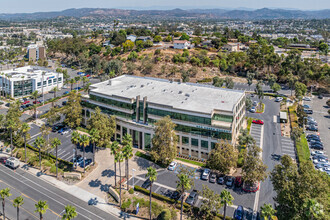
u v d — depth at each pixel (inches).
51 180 3572.8
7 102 6628.9
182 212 2915.8
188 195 3159.5
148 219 2869.1
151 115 4234.7
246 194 3193.9
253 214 2849.4
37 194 3265.3
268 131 4906.5
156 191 3270.2
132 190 3260.3
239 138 3826.3
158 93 4837.6
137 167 3818.9
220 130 3740.2
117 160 3078.2
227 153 3378.4
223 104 4249.5
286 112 5762.8
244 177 3176.7
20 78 7116.1
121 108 4488.2
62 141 4589.1
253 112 5812.0
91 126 4266.7
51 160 4010.8
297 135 4269.2
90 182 3508.9
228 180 3393.2
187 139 4028.1
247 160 3218.5
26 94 7214.6
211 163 3511.3
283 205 2556.6
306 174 2440.9
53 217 2876.5
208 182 3437.5
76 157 3934.5
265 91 7347.4
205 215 2815.0
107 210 3009.4
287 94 7096.5
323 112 5910.4
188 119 3983.8
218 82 6820.9
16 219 2829.7
